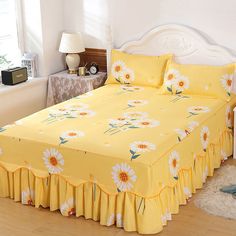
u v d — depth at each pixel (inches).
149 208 112.0
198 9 165.3
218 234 114.2
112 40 183.3
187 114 141.8
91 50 190.1
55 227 118.9
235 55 163.0
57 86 183.9
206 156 141.6
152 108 147.9
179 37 170.4
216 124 148.1
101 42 187.0
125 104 152.6
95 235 114.8
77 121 136.5
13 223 121.2
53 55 188.9
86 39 189.9
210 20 164.4
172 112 143.8
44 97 187.3
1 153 130.3
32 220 122.3
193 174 132.2
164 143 119.6
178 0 167.9
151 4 173.0
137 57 176.4
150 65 173.3
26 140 125.1
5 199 133.1
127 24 179.6
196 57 169.3
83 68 182.5
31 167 126.6
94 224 119.5
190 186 131.2
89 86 177.3
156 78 172.1
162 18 172.7
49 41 185.3
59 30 190.1
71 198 122.1
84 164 117.6
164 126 131.1
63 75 184.5
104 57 188.4
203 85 159.2
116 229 116.9
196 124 134.4
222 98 157.2
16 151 127.6
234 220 119.6
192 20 167.5
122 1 177.9
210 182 139.6
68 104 153.4
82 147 118.2
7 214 125.4
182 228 116.7
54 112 145.3
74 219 122.0
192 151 131.9
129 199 113.9
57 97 185.3
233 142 160.4
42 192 126.7
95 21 185.3
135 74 174.6
